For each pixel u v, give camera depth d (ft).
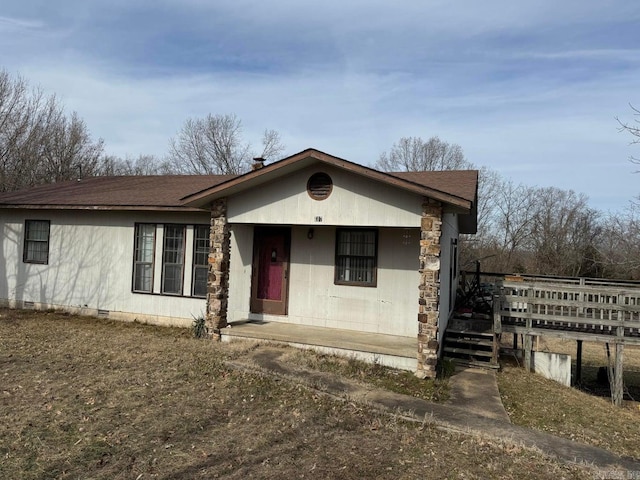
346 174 28.04
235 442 16.05
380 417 19.42
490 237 131.95
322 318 33.78
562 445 17.78
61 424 16.75
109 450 14.92
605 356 51.88
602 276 99.66
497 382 26.63
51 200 41.22
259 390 21.71
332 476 13.92
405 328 31.53
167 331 35.24
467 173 36.42
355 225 27.81
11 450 14.60
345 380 24.04
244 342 30.71
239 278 36.37
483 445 17.03
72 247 41.24
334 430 17.71
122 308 39.14
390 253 32.19
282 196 29.68
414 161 136.36
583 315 31.48
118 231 39.52
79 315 40.60
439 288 25.76
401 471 14.55
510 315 31.24
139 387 21.31
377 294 32.37
